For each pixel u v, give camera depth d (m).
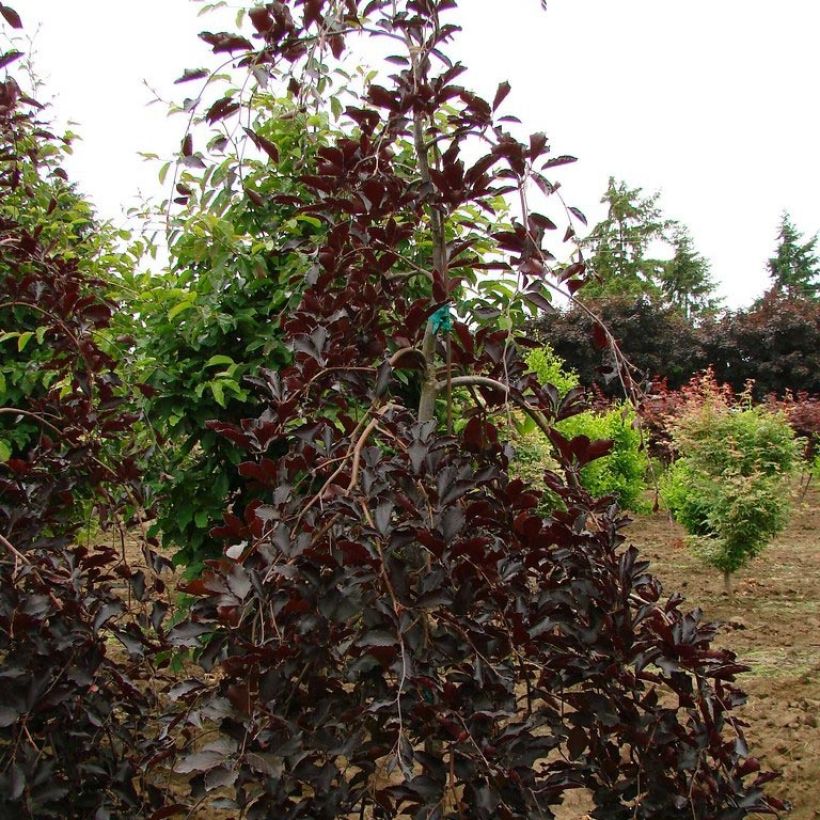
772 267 35.44
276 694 1.45
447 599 1.46
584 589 1.68
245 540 1.70
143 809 2.08
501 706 1.54
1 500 2.40
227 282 3.18
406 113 1.93
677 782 1.66
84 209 4.15
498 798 1.44
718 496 6.12
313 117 2.81
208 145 1.95
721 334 17.28
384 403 2.06
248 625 1.62
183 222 2.92
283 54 1.92
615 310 17.64
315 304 2.02
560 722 1.70
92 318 2.65
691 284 30.20
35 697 1.80
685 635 1.59
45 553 2.24
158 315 3.29
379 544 1.49
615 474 9.33
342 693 1.68
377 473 1.65
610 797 1.71
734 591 6.30
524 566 1.70
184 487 3.26
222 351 3.25
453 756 1.50
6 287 2.56
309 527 1.56
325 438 1.84
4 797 1.71
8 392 3.55
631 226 26.00
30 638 1.91
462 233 3.01
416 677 1.38
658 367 16.89
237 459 3.19
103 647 2.02
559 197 1.79
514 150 1.71
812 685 4.05
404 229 1.97
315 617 1.49
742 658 4.58
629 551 1.73
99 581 2.34
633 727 1.64
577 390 1.98
